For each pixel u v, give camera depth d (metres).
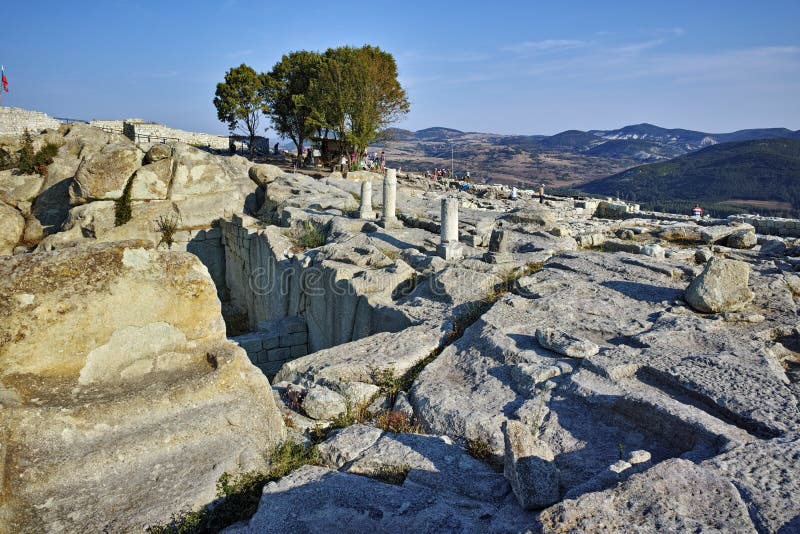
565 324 8.34
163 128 46.94
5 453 4.27
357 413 6.99
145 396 5.00
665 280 10.42
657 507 3.55
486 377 7.06
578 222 21.48
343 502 4.50
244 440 5.28
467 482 4.84
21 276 4.82
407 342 8.62
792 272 11.62
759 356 6.59
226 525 4.57
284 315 15.56
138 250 5.41
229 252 21.17
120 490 4.48
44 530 4.12
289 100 45.59
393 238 15.16
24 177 22.80
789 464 4.16
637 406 5.50
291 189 22.61
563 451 5.33
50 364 4.86
